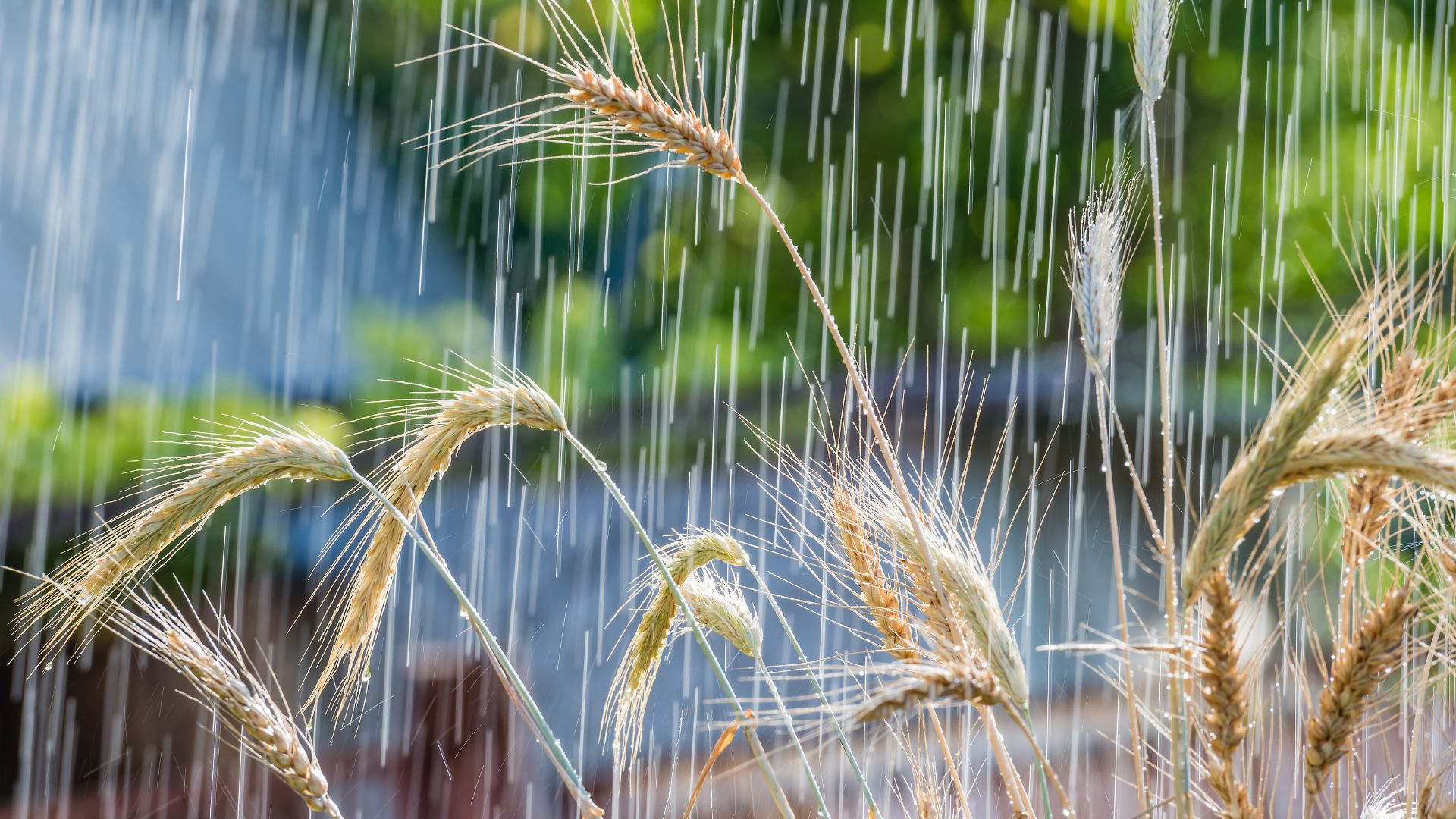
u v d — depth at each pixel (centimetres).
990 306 1241
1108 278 189
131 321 931
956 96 1311
